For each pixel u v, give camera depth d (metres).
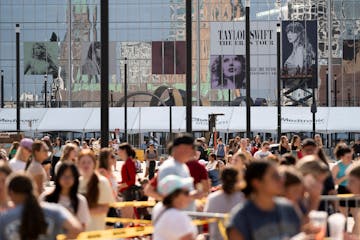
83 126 140.12
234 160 30.00
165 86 173.88
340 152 30.17
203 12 171.25
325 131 133.25
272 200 14.61
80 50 174.25
